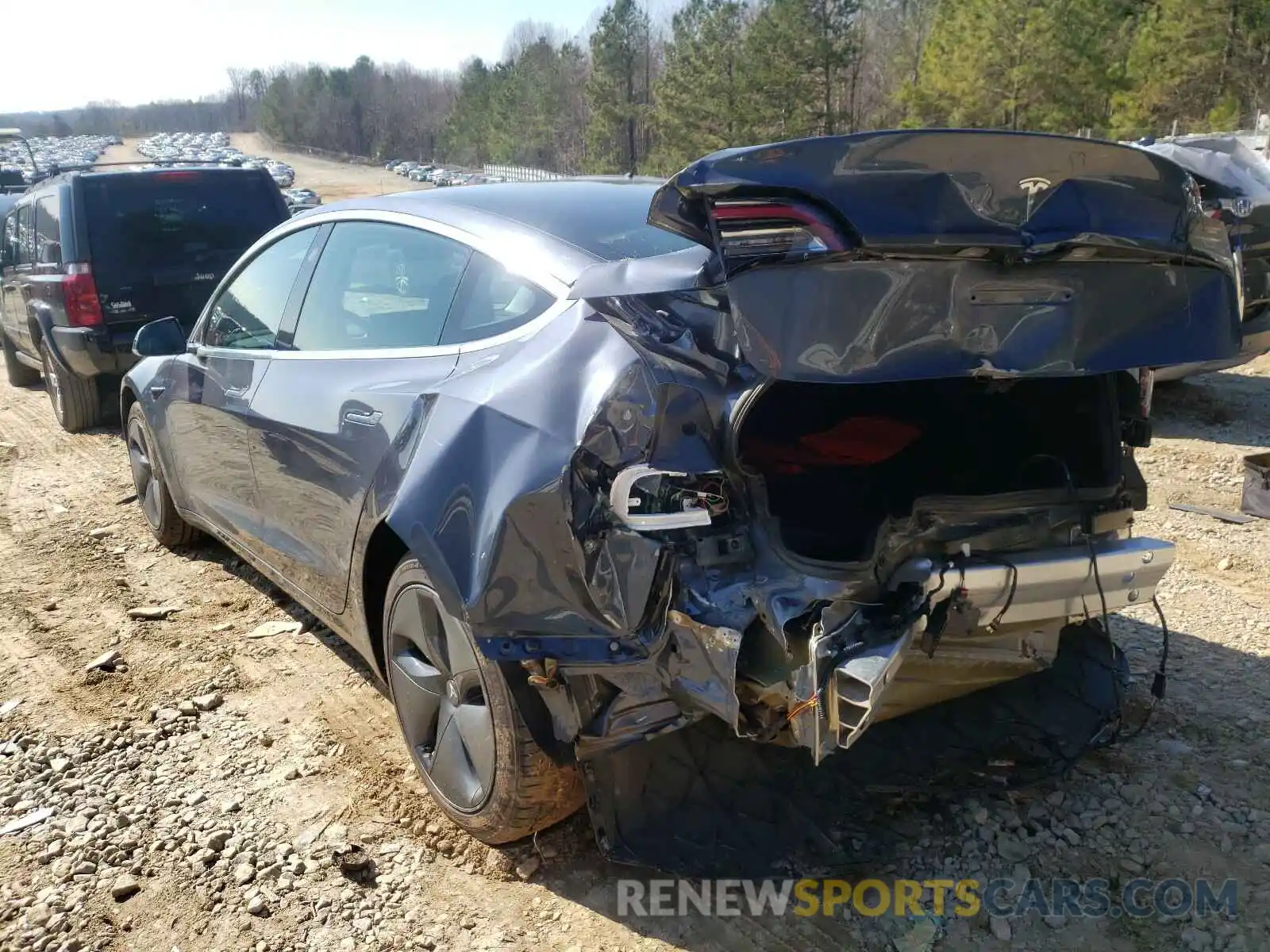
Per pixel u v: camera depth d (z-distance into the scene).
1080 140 2.12
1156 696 3.15
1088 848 2.77
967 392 2.95
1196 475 5.91
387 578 3.16
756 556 2.32
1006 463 2.85
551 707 2.48
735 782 2.67
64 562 5.23
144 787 3.20
